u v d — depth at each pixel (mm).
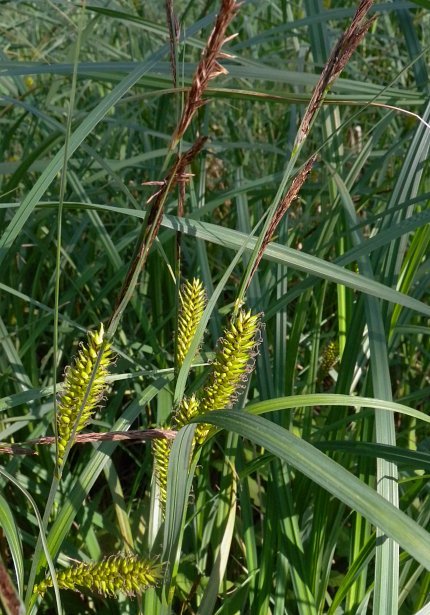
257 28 1110
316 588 461
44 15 978
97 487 628
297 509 479
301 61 676
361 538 451
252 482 577
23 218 411
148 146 727
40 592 357
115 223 761
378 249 492
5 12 1036
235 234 410
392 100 567
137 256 321
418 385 675
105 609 504
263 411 375
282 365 485
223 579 466
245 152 895
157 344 545
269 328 555
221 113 998
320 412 659
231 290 707
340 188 513
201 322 370
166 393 517
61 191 321
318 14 591
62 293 704
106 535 554
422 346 649
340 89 551
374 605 379
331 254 663
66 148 320
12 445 367
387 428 417
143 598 413
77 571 350
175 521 348
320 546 455
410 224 452
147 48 955
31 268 694
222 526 474
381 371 428
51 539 370
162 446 382
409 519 310
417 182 501
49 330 612
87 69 526
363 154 565
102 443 395
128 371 559
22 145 867
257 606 457
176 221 407
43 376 642
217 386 362
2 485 505
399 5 577
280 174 563
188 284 388
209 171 974
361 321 472
